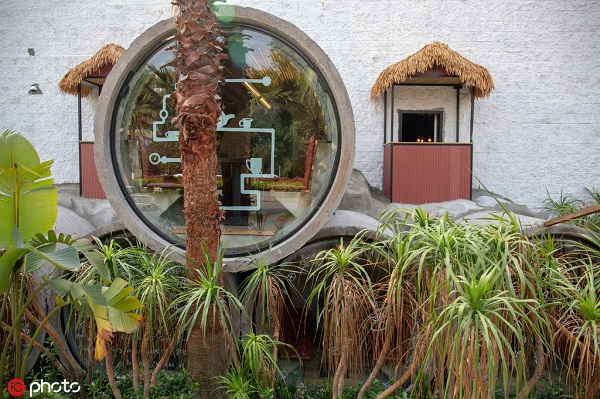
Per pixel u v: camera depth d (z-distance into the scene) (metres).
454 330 3.12
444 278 3.32
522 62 8.39
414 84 8.20
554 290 3.40
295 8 8.43
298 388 4.21
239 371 3.80
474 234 3.49
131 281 3.80
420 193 7.51
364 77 8.48
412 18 8.41
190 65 3.69
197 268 3.81
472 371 2.99
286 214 4.72
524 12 8.35
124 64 4.55
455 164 7.49
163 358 3.96
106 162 4.56
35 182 3.51
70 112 8.57
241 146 4.82
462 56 7.57
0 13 8.51
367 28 8.43
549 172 8.45
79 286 3.32
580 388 3.57
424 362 2.98
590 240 4.20
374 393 4.09
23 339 4.18
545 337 3.51
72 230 5.25
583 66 8.34
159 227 4.70
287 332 5.25
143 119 4.79
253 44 4.71
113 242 4.00
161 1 8.45
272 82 4.76
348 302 3.59
